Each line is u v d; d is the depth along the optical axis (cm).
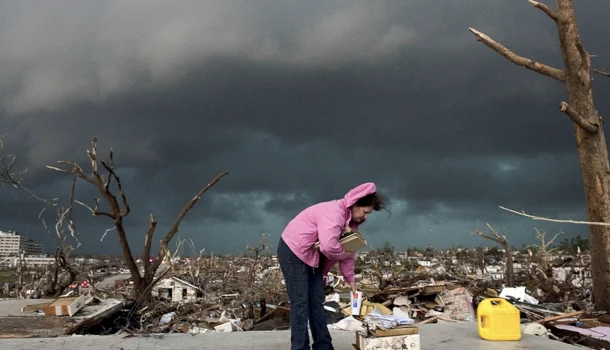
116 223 1051
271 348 502
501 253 2302
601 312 806
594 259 886
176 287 1397
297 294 415
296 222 418
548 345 525
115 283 1557
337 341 531
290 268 416
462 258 2108
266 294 1325
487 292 1048
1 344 515
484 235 1440
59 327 601
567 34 905
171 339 543
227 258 2003
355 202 409
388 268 2142
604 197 880
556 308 912
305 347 412
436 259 2323
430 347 514
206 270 1633
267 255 1680
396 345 429
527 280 1447
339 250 397
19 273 1513
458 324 659
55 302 696
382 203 419
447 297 966
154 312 902
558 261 1856
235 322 895
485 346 520
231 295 1309
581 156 916
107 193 1037
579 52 895
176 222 1106
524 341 547
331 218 401
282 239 422
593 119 895
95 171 1032
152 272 1080
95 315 684
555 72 933
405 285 1286
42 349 493
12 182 1167
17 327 600
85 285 1419
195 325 857
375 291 1114
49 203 1207
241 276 1634
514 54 969
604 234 870
